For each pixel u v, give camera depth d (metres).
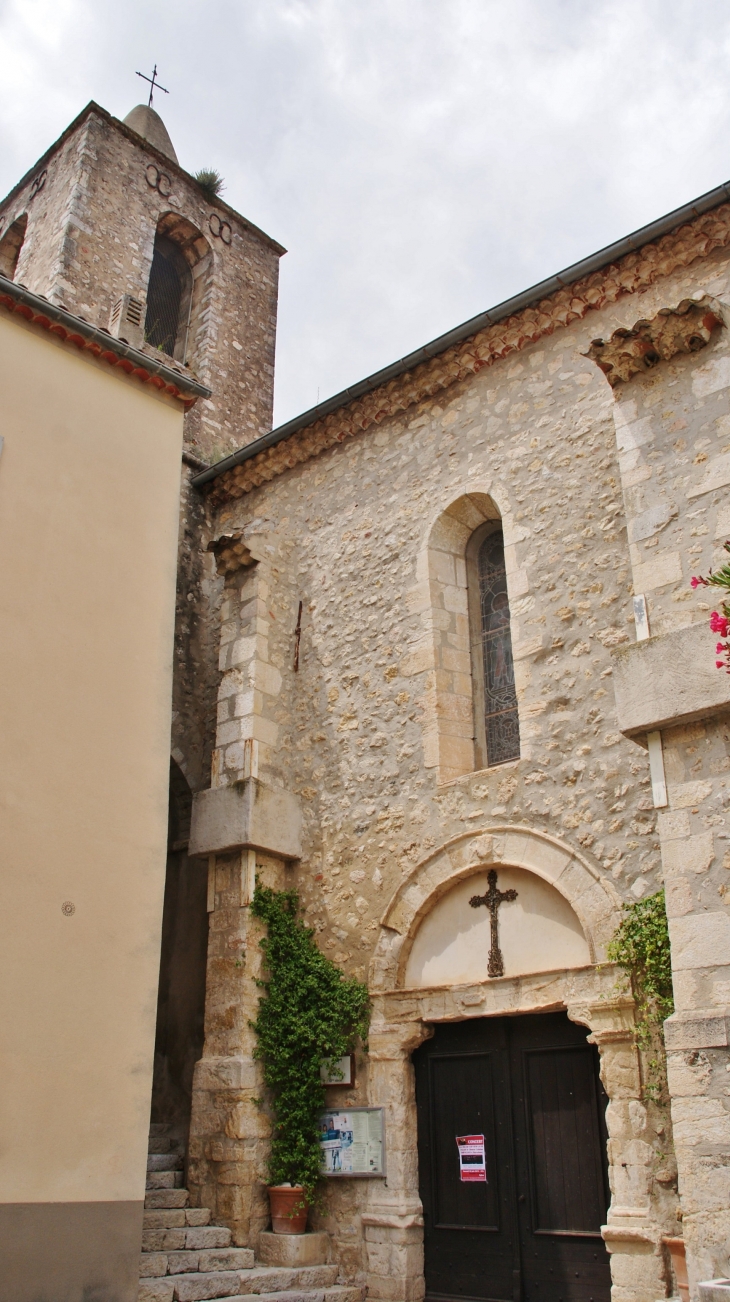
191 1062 9.98
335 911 8.81
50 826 6.74
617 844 7.17
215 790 9.34
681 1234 6.11
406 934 8.23
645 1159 6.38
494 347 9.36
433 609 9.06
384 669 9.26
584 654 7.83
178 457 8.59
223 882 9.04
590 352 7.41
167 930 10.85
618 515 8.01
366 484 10.20
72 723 7.09
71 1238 6.06
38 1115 6.14
